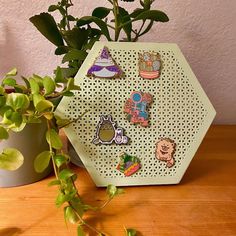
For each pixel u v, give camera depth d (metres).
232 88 0.70
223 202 0.41
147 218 0.37
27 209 0.38
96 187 0.44
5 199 0.40
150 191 0.43
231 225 0.36
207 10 0.63
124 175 0.43
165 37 0.64
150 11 0.43
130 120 0.41
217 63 0.67
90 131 0.41
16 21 0.60
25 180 0.43
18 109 0.34
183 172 0.44
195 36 0.65
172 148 0.43
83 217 0.37
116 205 0.40
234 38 0.66
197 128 0.43
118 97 0.41
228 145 0.61
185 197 0.42
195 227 0.36
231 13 0.64
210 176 0.48
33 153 0.42
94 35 0.49
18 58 0.63
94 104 0.40
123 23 0.46
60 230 0.34
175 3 0.62
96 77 0.39
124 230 0.35
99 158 0.42
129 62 0.40
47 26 0.46
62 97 0.39
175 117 0.43
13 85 0.38
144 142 0.42
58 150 0.39
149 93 0.41
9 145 0.39
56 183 0.36
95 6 0.60
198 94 0.42
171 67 0.41
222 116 0.72
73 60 0.44
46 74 0.64
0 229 0.34
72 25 0.59
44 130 0.41
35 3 0.60
